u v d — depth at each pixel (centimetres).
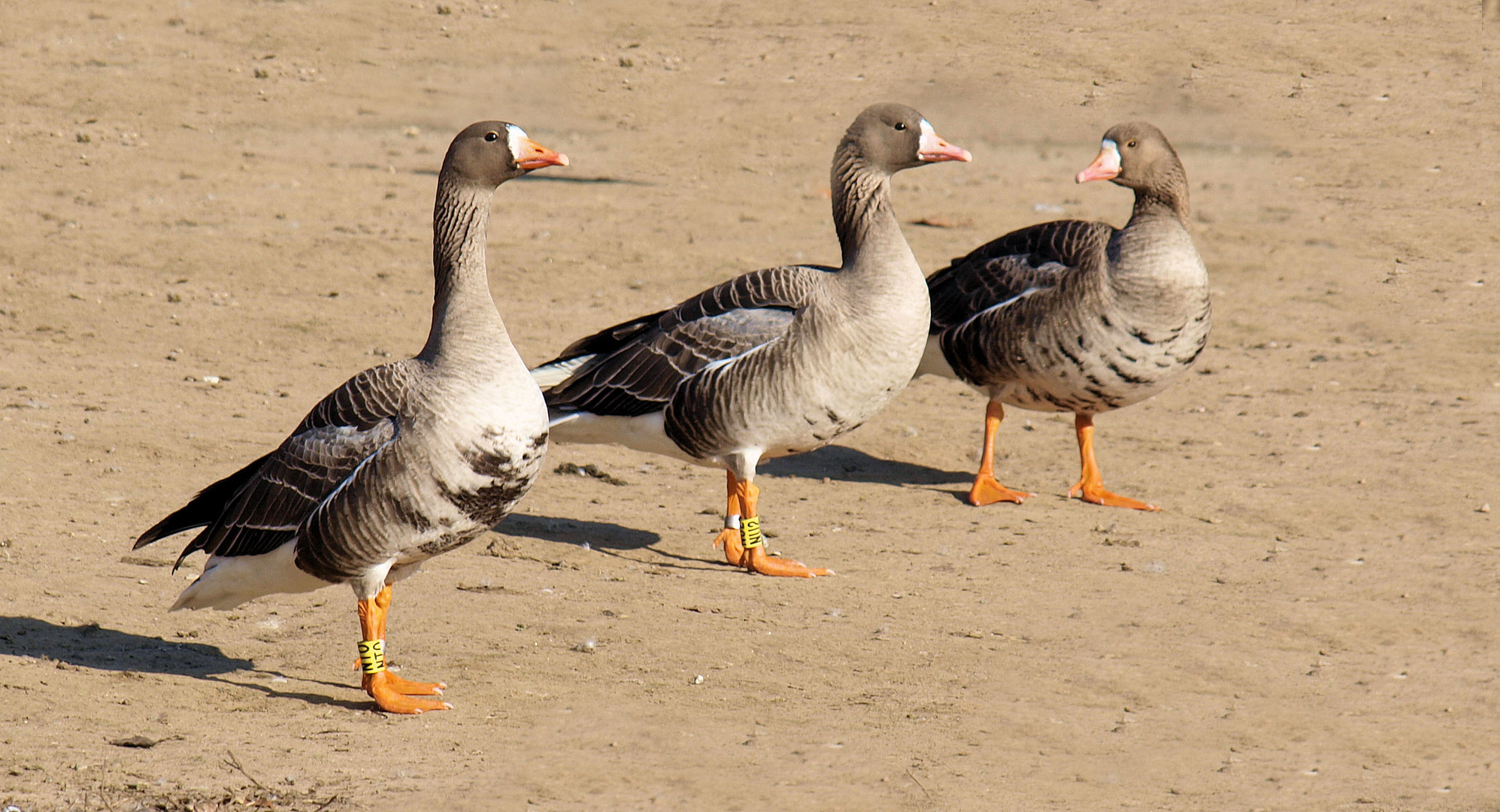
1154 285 1414
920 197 2867
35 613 1091
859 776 872
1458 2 4222
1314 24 4066
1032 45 3941
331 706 964
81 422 1583
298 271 2283
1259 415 1792
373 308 2130
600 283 2295
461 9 4162
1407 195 2861
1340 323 2166
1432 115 3403
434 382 943
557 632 1122
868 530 1421
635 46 3969
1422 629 1170
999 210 2766
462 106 3466
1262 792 870
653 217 2702
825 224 2656
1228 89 3622
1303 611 1208
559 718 952
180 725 909
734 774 870
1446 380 1905
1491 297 2273
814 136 3350
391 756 880
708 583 1256
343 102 3428
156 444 1526
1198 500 1512
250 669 1028
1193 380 1934
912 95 3622
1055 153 3225
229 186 2745
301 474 955
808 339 1261
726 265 2391
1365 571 1305
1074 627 1164
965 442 1727
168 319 2027
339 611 1158
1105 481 1579
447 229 979
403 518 934
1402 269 2427
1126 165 1440
